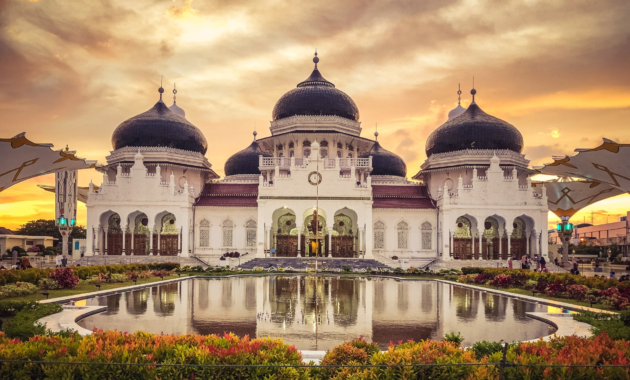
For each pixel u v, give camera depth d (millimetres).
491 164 67625
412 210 70875
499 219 69688
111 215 70375
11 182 44094
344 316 23156
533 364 10516
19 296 29906
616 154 40312
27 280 33219
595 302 28312
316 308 25734
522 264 60562
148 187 67750
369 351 13188
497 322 22125
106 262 63844
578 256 99875
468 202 66938
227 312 24125
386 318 22703
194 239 70688
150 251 66688
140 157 68375
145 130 73875
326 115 76625
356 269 60812
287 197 67562
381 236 70875
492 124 73938
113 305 26766
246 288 36781
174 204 67312
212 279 46531
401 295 32875
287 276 51344
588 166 45031
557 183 70188
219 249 70688
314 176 68125
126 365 10500
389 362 10984
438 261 66125
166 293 32969
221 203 71625
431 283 44125
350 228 72500
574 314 23109
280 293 33188
